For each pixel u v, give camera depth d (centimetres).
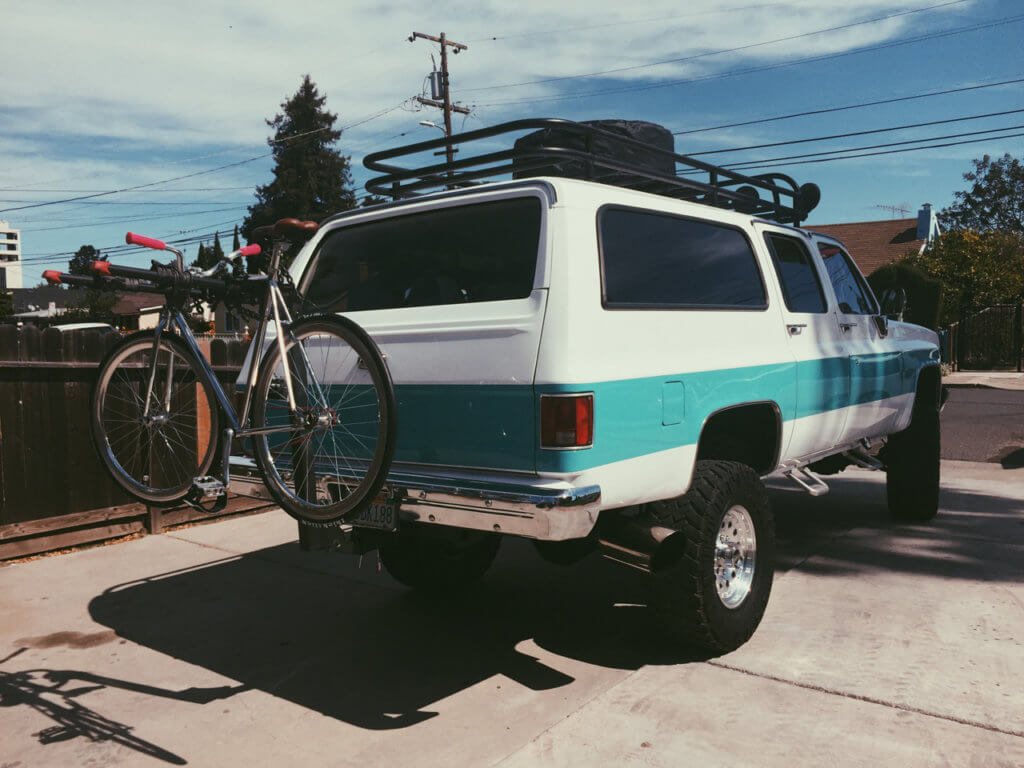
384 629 416
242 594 473
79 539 568
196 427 552
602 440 298
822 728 297
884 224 3781
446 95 3177
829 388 461
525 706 324
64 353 554
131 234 317
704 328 364
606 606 445
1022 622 399
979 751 279
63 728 314
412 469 325
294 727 312
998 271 2736
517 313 306
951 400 1614
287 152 5734
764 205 491
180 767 285
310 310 389
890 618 407
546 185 319
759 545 376
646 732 299
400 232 369
